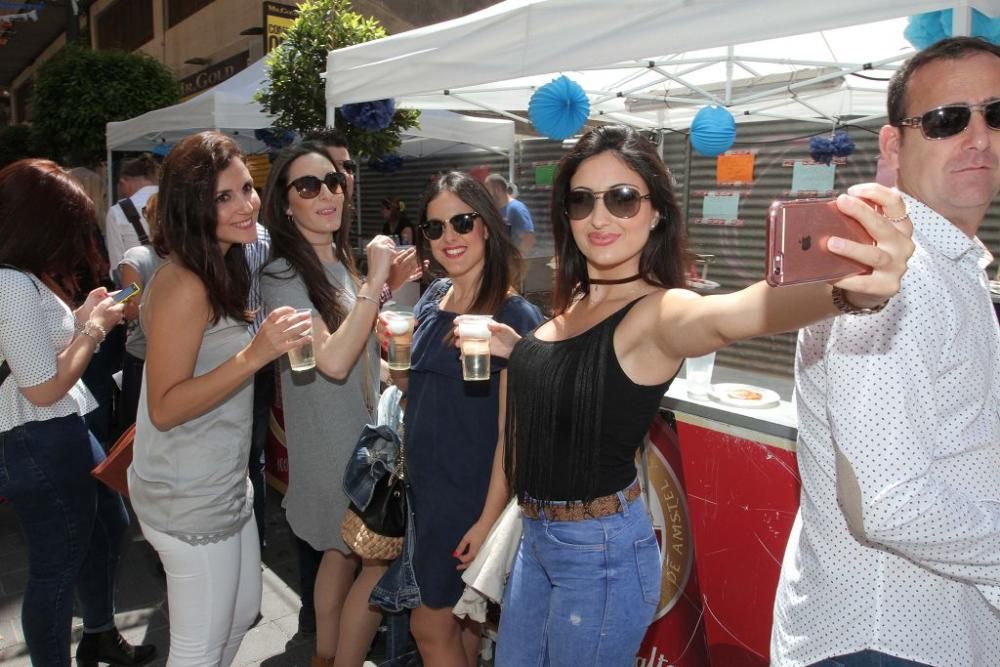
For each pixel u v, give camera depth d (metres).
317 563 3.05
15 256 2.16
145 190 4.92
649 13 2.51
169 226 1.84
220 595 2.02
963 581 1.19
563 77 3.71
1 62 22.92
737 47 4.47
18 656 2.96
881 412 1.12
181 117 6.05
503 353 1.97
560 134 3.81
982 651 1.26
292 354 1.88
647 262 1.62
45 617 2.31
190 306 1.83
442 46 3.23
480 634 2.45
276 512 4.38
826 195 5.52
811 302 1.01
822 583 1.31
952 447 1.18
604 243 1.58
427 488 2.10
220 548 2.00
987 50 1.26
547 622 1.69
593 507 1.57
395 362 2.15
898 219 0.85
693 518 2.24
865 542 1.25
